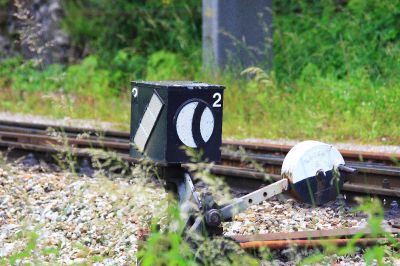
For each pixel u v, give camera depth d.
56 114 38.53
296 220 18.22
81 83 48.97
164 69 48.28
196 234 13.29
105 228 17.17
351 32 47.97
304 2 53.50
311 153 13.80
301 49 48.66
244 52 44.88
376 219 14.09
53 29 59.25
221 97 13.82
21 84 50.03
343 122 34.41
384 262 14.73
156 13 58.28
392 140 31.91
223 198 13.84
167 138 13.53
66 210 18.88
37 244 16.47
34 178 22.89
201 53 49.84
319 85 39.06
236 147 28.00
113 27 59.53
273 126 34.00
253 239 15.77
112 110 40.41
